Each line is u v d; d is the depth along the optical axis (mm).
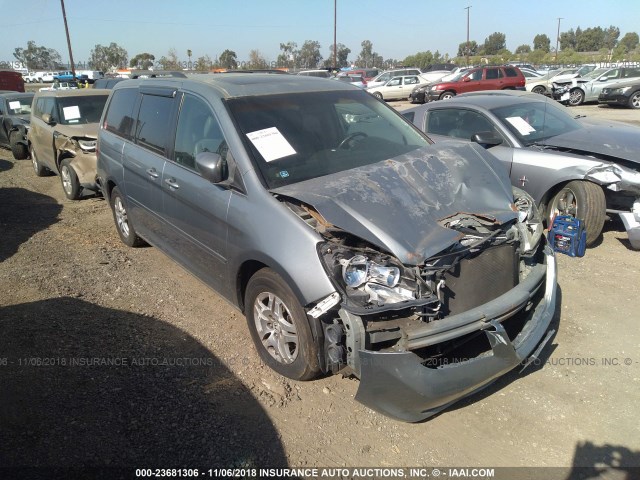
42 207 8016
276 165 3512
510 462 2773
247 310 3543
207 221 3742
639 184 5203
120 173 5254
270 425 3037
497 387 3383
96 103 9484
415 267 2744
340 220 2916
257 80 4266
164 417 3074
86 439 2877
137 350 3787
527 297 3111
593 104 23906
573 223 5297
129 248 5938
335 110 4176
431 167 3609
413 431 3014
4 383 3346
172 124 4375
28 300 4570
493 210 3352
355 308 2664
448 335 2707
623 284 4715
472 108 6504
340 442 2924
